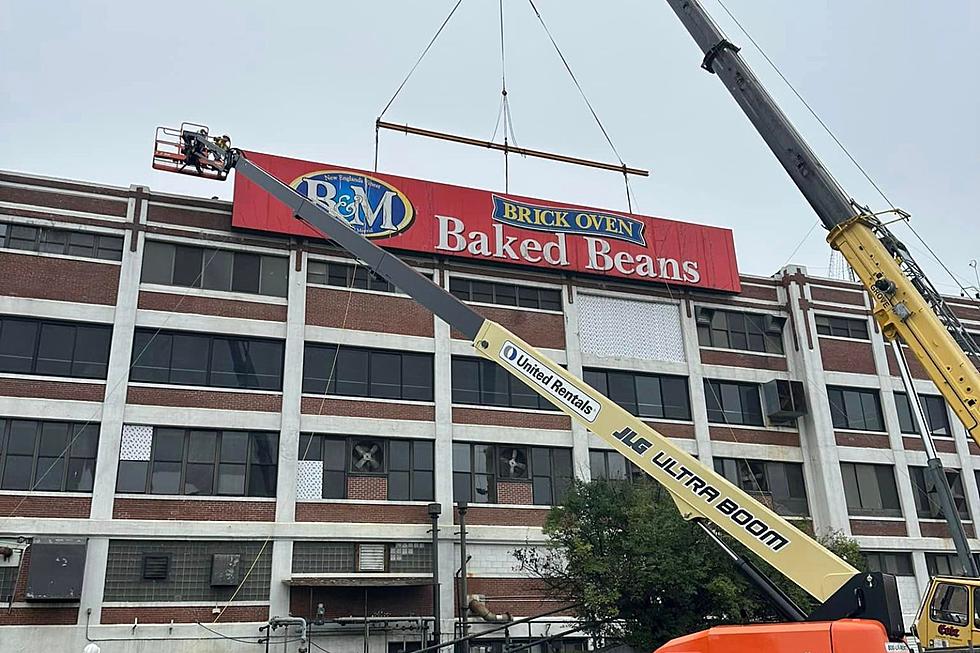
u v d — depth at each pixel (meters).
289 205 16.09
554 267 34.03
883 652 9.34
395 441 30.16
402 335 31.23
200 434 27.95
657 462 11.84
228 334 29.12
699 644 10.48
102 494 26.02
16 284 27.22
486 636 28.17
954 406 15.14
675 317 35.91
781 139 17.27
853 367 37.47
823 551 10.64
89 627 24.69
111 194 29.27
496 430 31.25
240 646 25.91
